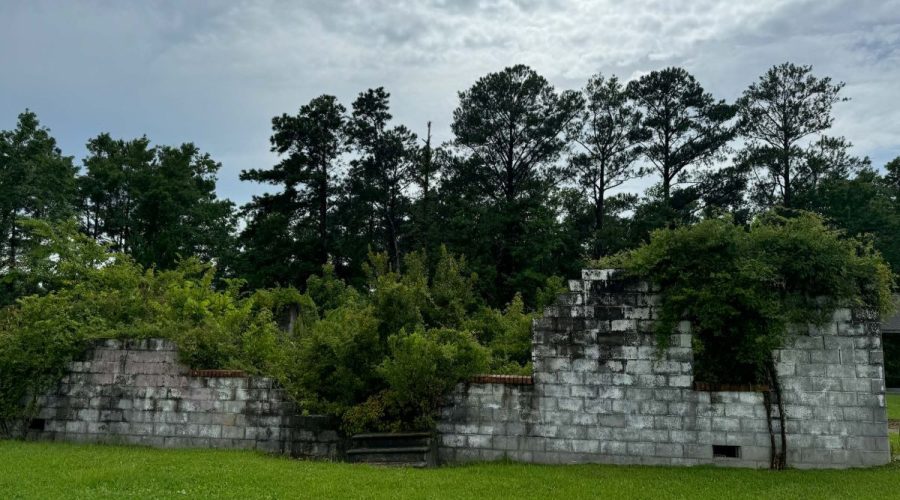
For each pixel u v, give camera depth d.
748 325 13.73
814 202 46.53
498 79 46.22
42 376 16.56
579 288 14.74
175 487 10.83
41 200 38.62
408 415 14.76
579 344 14.57
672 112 47.19
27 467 12.25
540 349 14.72
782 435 13.53
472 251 42.47
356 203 46.38
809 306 13.77
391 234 49.75
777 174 48.09
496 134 46.81
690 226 14.64
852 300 13.69
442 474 12.82
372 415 14.48
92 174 51.53
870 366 13.51
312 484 11.27
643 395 14.17
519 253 42.16
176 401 16.17
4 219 38.38
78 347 16.73
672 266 14.06
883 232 46.00
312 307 26.25
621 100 48.38
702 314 13.77
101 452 14.45
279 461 13.80
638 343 14.32
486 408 14.76
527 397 14.63
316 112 45.72
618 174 49.91
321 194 46.88
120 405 16.39
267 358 17.27
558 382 14.55
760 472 13.06
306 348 15.70
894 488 11.54
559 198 47.25
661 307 14.30
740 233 14.12
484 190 47.38
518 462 14.41
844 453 13.36
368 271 23.75
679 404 14.02
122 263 24.70
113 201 52.47
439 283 23.75
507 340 19.80
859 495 11.07
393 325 15.81
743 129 47.50
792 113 47.62
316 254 45.38
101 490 10.42
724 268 13.80
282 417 15.62
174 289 20.48
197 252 50.66
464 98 47.34
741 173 46.50
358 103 47.72
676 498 10.85
